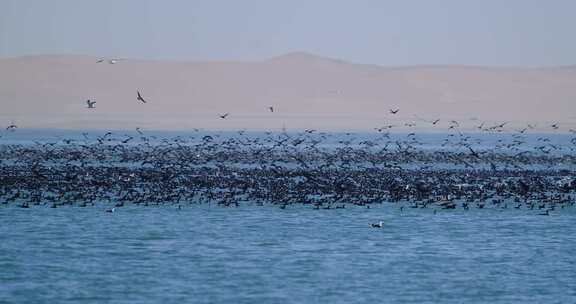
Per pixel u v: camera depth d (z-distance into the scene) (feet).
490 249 240.32
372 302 192.65
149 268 217.36
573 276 213.46
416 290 201.36
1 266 218.38
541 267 221.87
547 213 295.07
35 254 231.09
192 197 322.96
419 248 240.73
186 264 221.66
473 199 326.85
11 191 329.93
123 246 240.94
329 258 228.02
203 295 196.44
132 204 307.17
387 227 269.44
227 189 346.33
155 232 258.98
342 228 266.98
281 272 214.69
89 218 279.28
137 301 192.44
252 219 280.72
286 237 253.24
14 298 194.29
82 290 199.72
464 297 196.65
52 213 287.28
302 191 338.75
